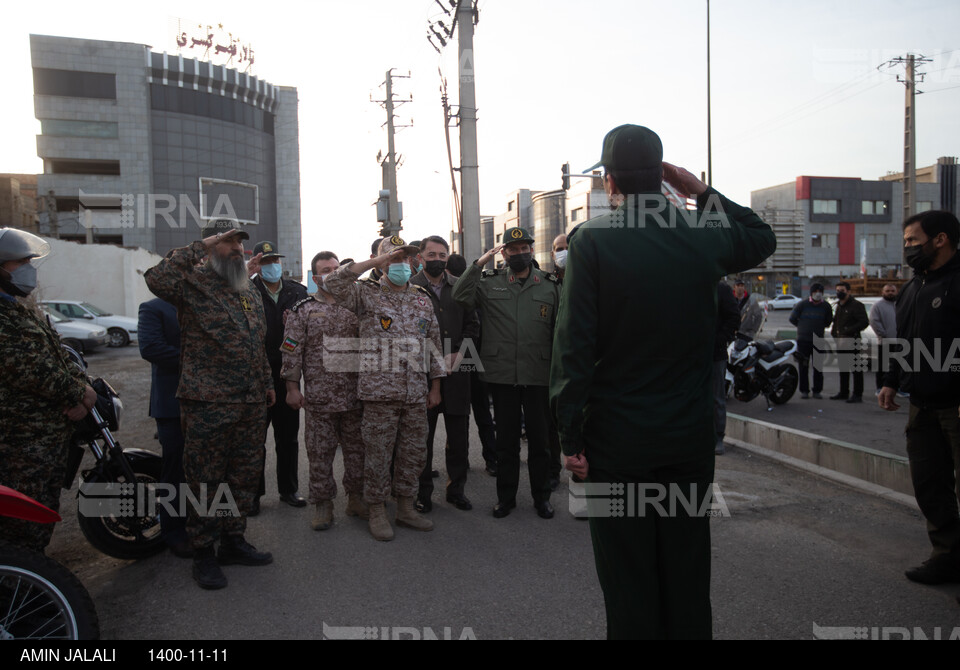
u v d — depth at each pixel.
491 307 4.39
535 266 4.58
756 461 5.71
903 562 3.50
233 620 2.94
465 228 10.86
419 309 4.19
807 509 4.38
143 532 3.85
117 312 26.19
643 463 1.92
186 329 3.38
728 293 5.96
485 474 5.58
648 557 1.96
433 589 3.25
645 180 1.97
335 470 5.83
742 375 8.60
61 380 2.82
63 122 57.50
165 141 60.38
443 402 4.62
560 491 5.02
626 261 1.90
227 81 63.34
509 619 2.92
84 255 25.83
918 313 3.27
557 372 1.96
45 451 2.84
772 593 3.13
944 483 3.22
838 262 58.50
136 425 7.99
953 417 3.12
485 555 3.71
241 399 3.43
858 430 7.13
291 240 72.19
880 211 59.34
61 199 57.47
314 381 4.19
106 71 58.12
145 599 3.18
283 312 4.92
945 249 3.17
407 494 4.18
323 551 3.81
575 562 3.58
